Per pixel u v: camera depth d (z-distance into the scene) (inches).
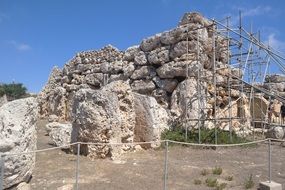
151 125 532.1
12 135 323.9
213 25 647.8
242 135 669.3
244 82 663.8
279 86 906.7
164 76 704.4
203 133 599.2
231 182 378.3
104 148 458.9
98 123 457.7
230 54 748.0
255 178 393.4
